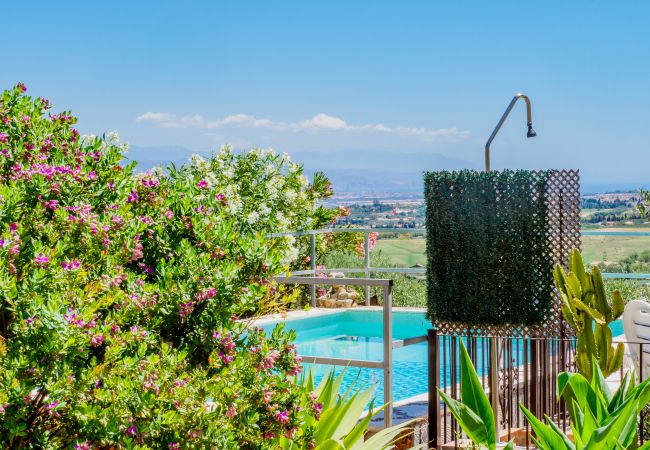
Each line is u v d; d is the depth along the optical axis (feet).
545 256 23.18
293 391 12.00
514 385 21.45
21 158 12.48
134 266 12.67
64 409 9.82
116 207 12.29
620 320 35.63
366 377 29.07
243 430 11.08
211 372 11.63
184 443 10.08
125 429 9.77
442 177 23.84
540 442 11.93
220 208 13.66
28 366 9.34
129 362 10.14
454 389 18.89
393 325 37.52
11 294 9.66
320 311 37.32
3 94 13.55
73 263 10.39
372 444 15.17
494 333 23.41
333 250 46.50
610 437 11.32
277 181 43.50
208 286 11.75
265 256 12.58
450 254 23.73
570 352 22.02
